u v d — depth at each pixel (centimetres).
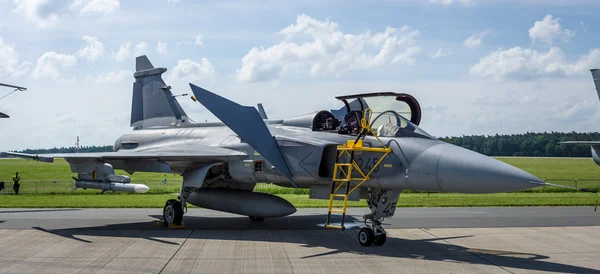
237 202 1463
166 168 1463
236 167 1414
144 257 1041
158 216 1725
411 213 1836
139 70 1997
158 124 1891
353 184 1220
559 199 2445
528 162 9788
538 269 950
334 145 1236
